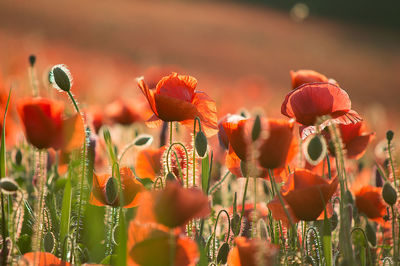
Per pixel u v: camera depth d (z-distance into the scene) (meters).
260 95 3.98
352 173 1.45
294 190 1.11
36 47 3.32
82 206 1.25
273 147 1.10
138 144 1.28
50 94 1.42
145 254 1.03
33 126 1.09
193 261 1.03
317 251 1.17
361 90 10.59
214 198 1.45
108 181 1.14
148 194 1.03
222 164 1.49
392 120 6.93
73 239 1.13
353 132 1.26
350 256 1.10
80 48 9.62
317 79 1.28
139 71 6.20
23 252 1.20
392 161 1.28
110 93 3.14
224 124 1.13
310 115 1.17
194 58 11.25
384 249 1.25
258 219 1.18
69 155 1.27
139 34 13.08
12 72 2.73
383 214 1.24
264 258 1.08
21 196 1.14
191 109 1.18
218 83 8.60
